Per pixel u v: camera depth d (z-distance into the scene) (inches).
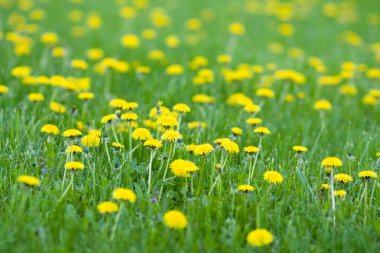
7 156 136.6
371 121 204.5
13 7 363.3
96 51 245.3
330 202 123.6
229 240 103.7
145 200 117.4
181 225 102.0
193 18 402.6
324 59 310.0
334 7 462.0
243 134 172.1
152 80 233.8
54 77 181.5
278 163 153.0
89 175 131.5
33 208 111.1
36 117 167.8
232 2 467.8
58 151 142.3
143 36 297.4
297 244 105.5
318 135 170.4
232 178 135.4
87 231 106.0
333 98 233.8
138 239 104.1
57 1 408.5
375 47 313.3
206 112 193.5
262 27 391.5
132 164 133.1
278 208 119.7
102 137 143.9
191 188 125.8
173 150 136.1
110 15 382.9
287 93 234.7
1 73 215.2
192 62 257.9
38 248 98.1
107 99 199.3
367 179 125.9
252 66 272.4
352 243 108.6
